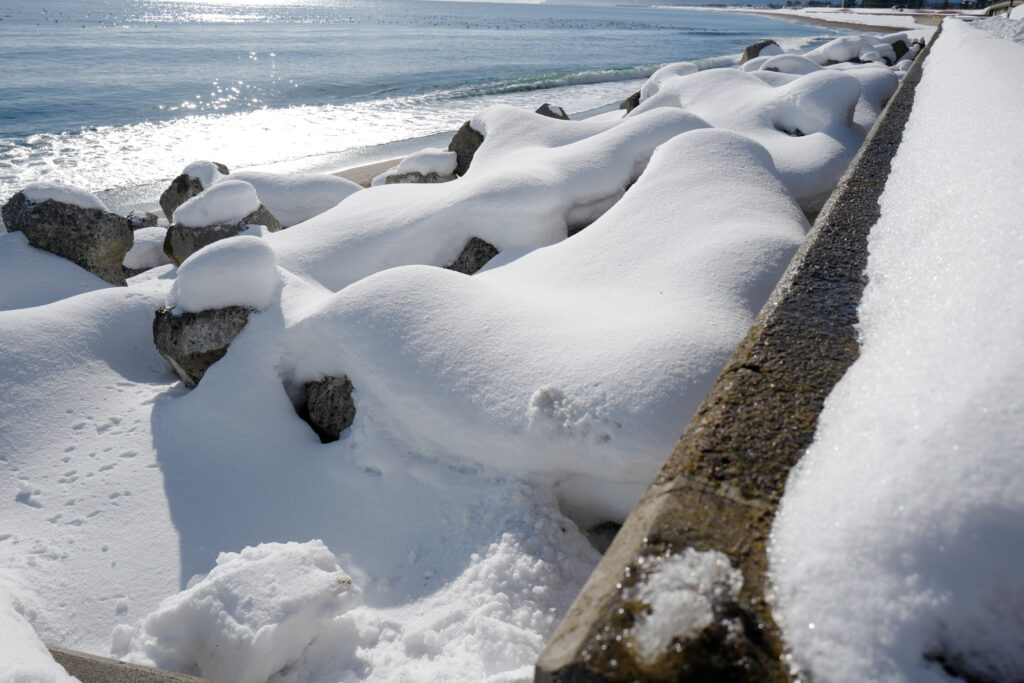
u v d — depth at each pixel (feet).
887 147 13.75
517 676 6.35
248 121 61.62
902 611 3.58
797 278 7.59
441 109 69.36
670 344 9.01
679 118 19.51
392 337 10.91
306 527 9.89
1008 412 4.15
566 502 9.32
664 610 3.76
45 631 8.64
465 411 9.62
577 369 9.19
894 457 4.24
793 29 285.43
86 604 9.00
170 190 25.62
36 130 53.31
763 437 5.09
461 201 16.71
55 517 10.36
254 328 12.64
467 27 236.63
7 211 18.62
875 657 3.48
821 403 5.43
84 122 57.57
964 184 8.16
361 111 68.13
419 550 8.96
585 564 8.39
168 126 57.98
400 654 7.37
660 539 4.25
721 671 3.46
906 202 9.21
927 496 3.91
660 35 233.96
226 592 7.38
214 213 18.84
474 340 10.33
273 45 128.16
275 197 24.72
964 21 44.16
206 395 12.12
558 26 280.31
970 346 4.90
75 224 18.24
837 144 20.83
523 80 90.02
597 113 63.82
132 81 78.13
